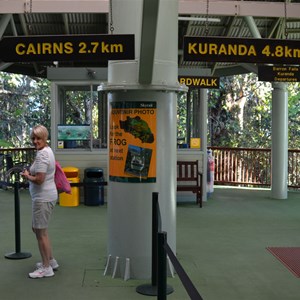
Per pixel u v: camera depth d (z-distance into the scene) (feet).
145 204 17.35
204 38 18.90
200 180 34.32
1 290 16.16
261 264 19.53
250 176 45.11
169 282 16.98
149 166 17.30
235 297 15.79
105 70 34.68
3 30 31.09
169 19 17.33
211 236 24.59
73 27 37.55
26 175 16.84
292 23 36.55
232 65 44.27
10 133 61.62
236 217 29.96
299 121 63.16
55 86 34.94
